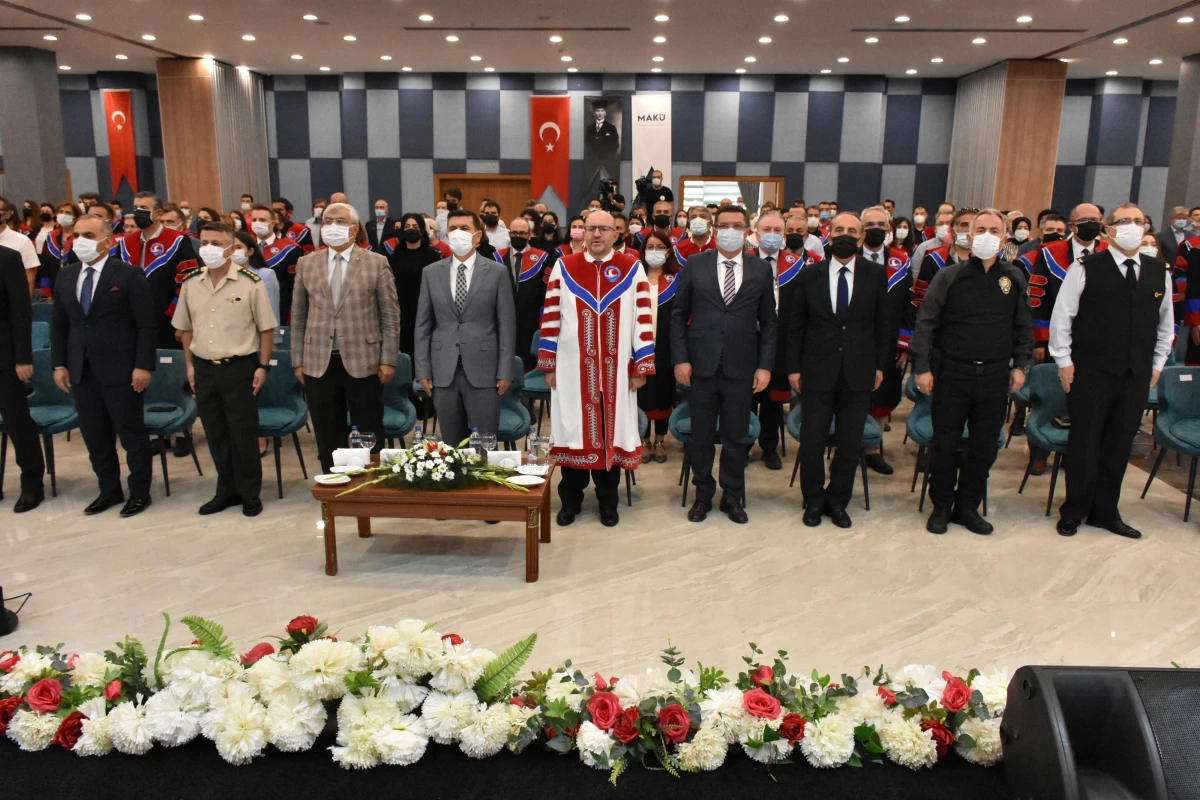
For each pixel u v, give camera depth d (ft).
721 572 11.35
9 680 6.52
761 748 6.14
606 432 12.75
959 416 12.62
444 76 41.19
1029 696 5.21
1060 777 4.78
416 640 6.31
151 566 11.38
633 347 12.80
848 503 14.21
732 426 13.20
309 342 13.08
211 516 13.46
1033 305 16.20
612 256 12.66
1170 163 35.47
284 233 24.85
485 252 19.33
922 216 27.91
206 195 39.17
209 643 6.61
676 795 5.90
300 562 11.60
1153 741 4.74
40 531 12.70
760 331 13.23
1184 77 34.63
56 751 6.29
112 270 12.94
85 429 13.32
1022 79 36.99
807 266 12.96
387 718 6.18
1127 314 12.19
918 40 33.01
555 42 33.83
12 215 20.65
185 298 13.12
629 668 8.71
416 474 10.89
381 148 41.98
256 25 31.17
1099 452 12.82
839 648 9.25
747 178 41.98
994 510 14.10
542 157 41.50
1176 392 14.05
